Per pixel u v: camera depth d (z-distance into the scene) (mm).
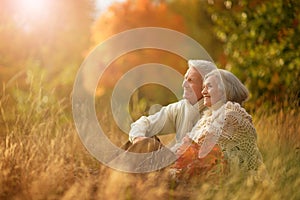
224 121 4512
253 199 3797
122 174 3986
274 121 6504
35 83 6637
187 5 19562
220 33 11234
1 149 4484
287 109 7480
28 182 4008
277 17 10320
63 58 13625
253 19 10711
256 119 6898
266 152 5301
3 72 9430
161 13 18766
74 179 4184
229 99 4777
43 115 5680
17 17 11125
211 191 4023
